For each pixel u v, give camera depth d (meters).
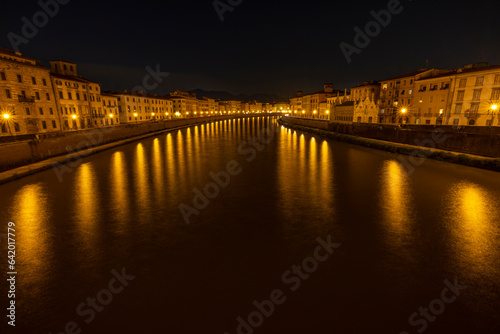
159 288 7.01
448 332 5.45
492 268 7.82
